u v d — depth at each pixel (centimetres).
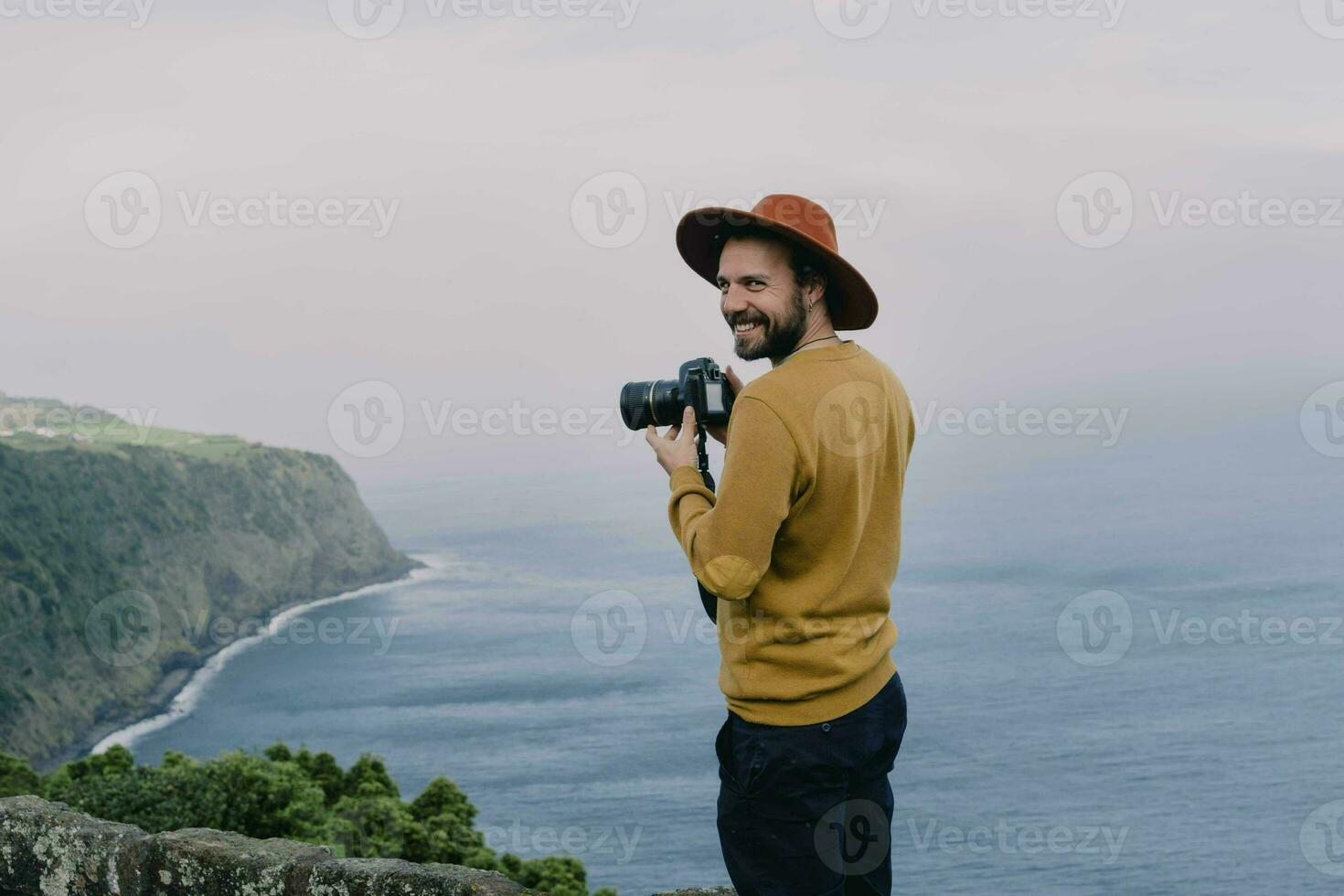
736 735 261
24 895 378
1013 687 15312
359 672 17475
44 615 13662
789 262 257
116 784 1850
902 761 12850
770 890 257
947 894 9444
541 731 15175
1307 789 10969
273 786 2589
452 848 3325
